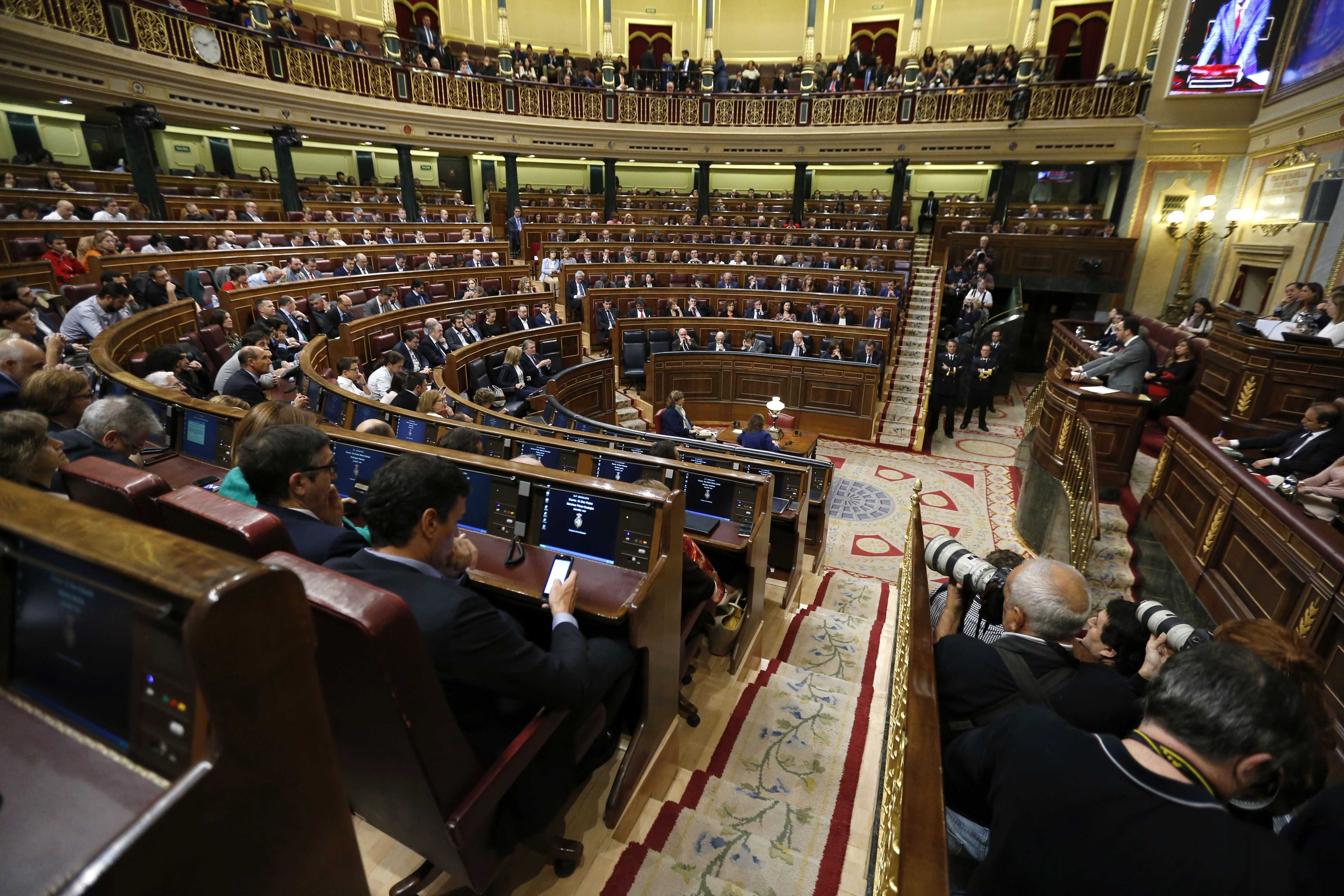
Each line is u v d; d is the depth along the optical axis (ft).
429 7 60.34
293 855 2.75
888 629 14.05
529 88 53.72
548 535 7.61
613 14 65.62
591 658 6.08
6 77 29.27
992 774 4.11
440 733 4.49
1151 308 46.73
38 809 2.18
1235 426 19.99
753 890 6.77
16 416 6.43
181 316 21.57
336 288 31.27
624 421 34.68
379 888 6.26
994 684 5.15
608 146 57.16
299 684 2.63
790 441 27.22
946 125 51.67
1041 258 47.60
